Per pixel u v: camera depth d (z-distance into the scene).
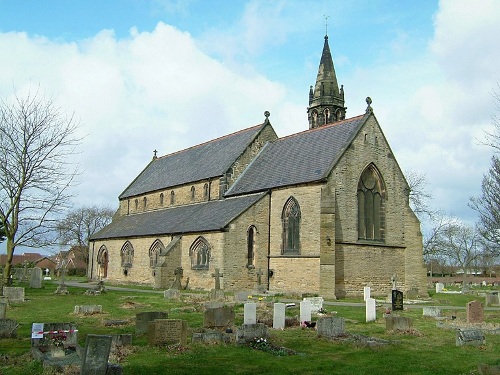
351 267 45.06
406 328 23.86
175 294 39.56
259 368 16.02
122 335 18.92
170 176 70.62
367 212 47.34
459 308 36.41
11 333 20.42
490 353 19.03
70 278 84.06
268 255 48.66
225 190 55.97
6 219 42.06
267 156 56.81
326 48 73.62
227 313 23.41
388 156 49.31
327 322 21.61
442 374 15.62
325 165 46.06
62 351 16.70
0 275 42.09
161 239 56.53
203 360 16.89
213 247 47.72
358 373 15.64
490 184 43.00
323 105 71.56
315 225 44.41
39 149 43.31
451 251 114.06
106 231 72.62
